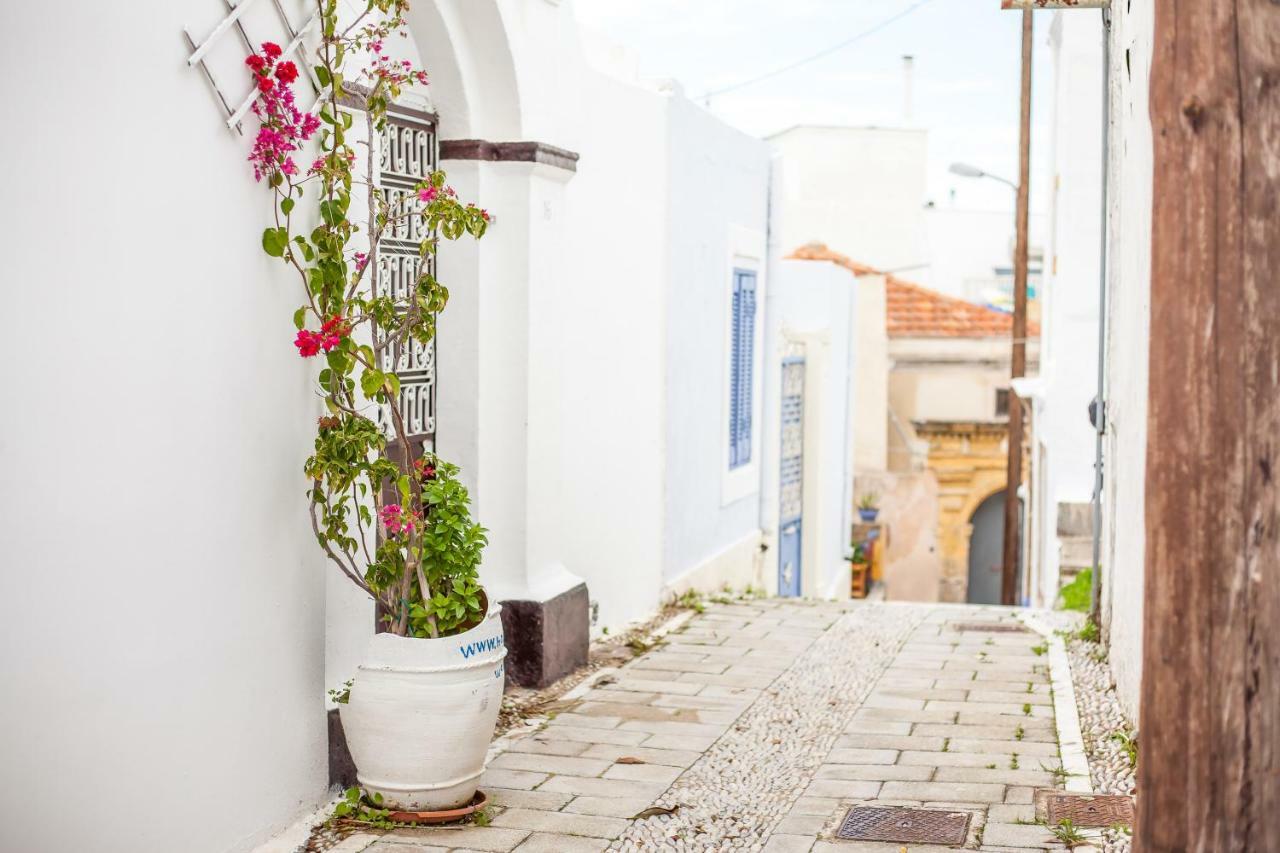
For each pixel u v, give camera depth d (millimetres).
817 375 18828
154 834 5164
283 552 5957
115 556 4938
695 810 6449
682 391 12469
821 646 10227
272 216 5805
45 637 4629
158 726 5176
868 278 26531
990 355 27750
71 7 4668
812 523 18953
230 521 5586
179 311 5250
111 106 4867
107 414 4883
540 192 8500
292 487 6008
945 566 27688
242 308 5633
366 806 6133
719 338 13719
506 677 8672
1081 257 13422
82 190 4742
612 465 10695
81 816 4801
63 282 4668
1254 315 3564
